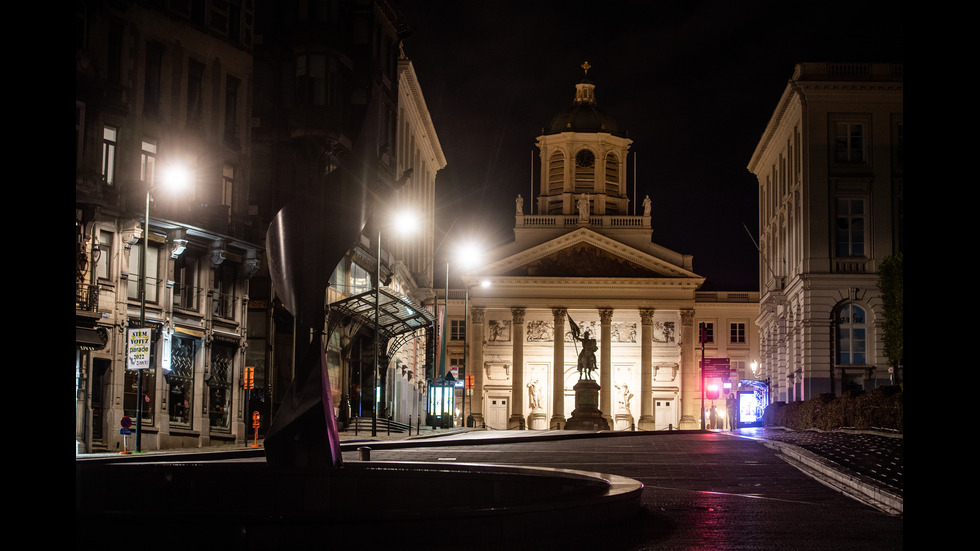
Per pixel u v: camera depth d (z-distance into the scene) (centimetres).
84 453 3469
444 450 3800
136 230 3762
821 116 7269
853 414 5216
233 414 4422
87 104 3634
